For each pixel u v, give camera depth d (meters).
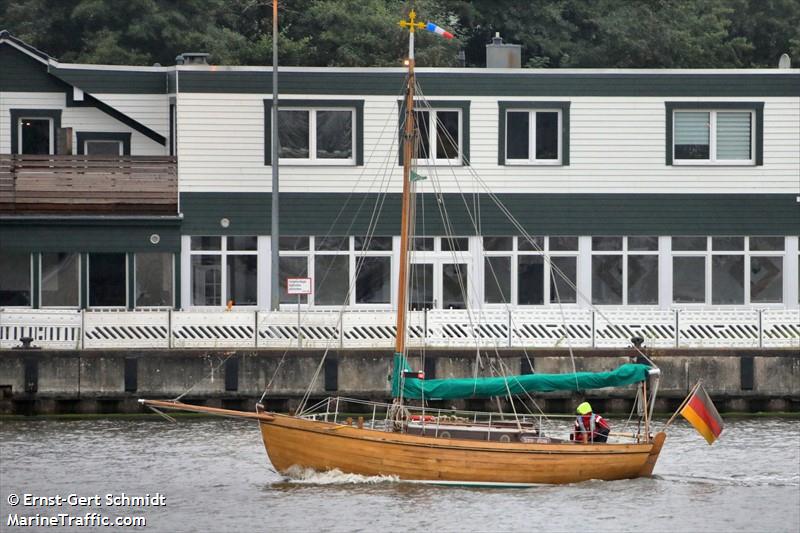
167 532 130.75
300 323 183.12
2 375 178.75
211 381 180.00
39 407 179.88
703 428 150.38
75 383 179.38
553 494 142.88
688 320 185.12
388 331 183.25
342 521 132.88
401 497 140.75
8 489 144.00
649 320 184.62
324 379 180.12
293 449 145.12
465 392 146.50
